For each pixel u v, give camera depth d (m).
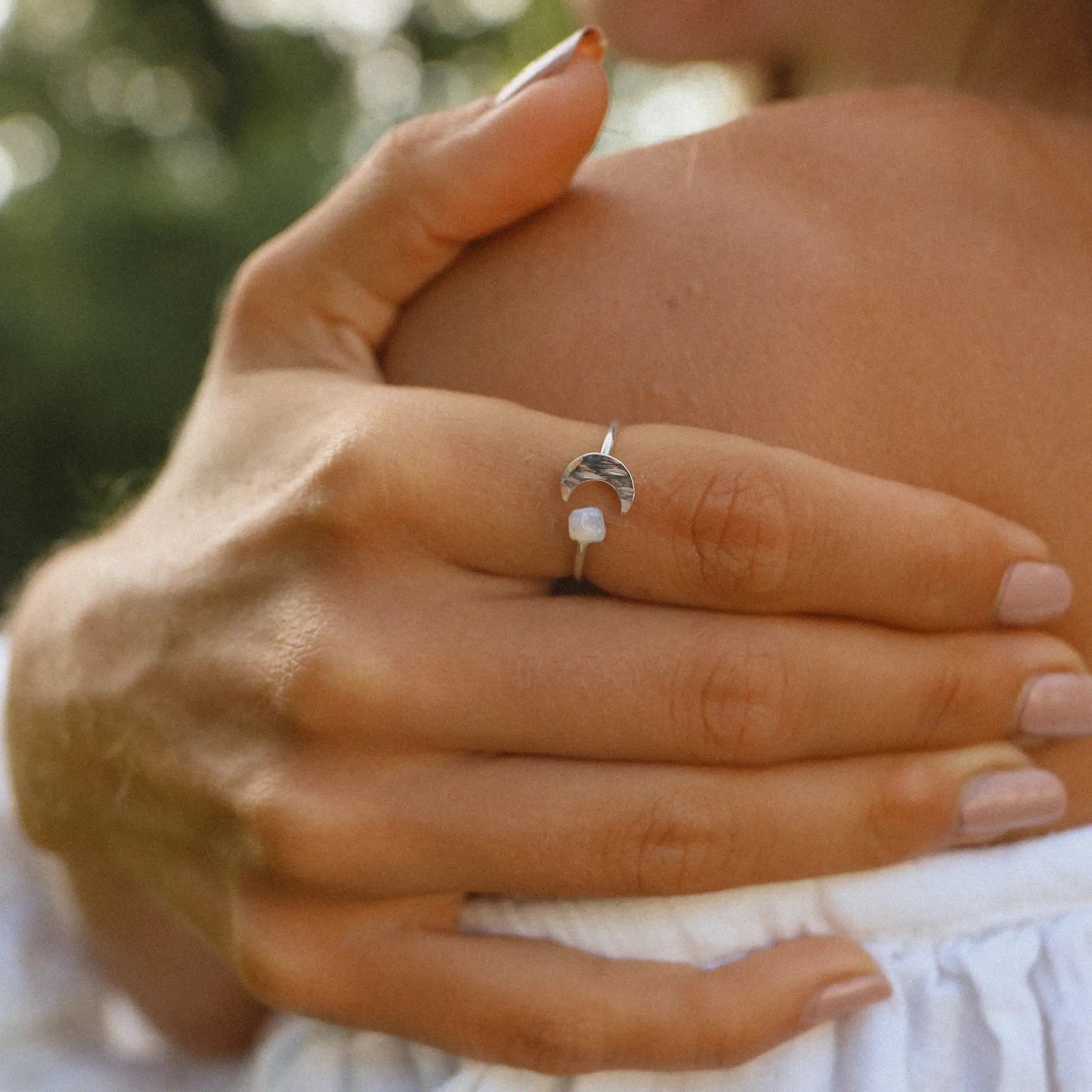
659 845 0.26
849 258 0.28
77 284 2.63
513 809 0.26
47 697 0.31
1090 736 0.27
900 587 0.26
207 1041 0.36
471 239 0.29
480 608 0.27
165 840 0.29
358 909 0.27
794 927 0.27
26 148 3.87
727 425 0.28
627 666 0.26
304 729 0.27
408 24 4.03
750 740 0.26
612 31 0.35
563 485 0.26
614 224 0.29
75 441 2.59
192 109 3.99
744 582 0.26
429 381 0.29
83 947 0.38
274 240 0.31
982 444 0.28
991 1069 0.27
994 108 0.30
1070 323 0.28
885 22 0.32
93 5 3.85
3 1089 0.35
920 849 0.27
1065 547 0.28
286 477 0.28
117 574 0.30
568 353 0.28
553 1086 0.27
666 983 0.26
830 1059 0.27
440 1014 0.27
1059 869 0.27
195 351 2.69
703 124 0.44
